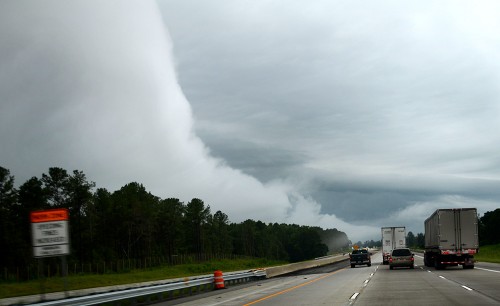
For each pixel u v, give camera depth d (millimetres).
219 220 173500
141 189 120562
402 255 49594
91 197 92312
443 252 42812
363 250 62469
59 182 89125
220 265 90875
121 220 104250
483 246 152375
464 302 18547
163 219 126125
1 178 77000
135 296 24344
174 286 28828
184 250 149125
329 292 25578
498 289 23656
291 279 42094
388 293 23344
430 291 23578
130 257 113938
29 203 81938
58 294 36812
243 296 26312
